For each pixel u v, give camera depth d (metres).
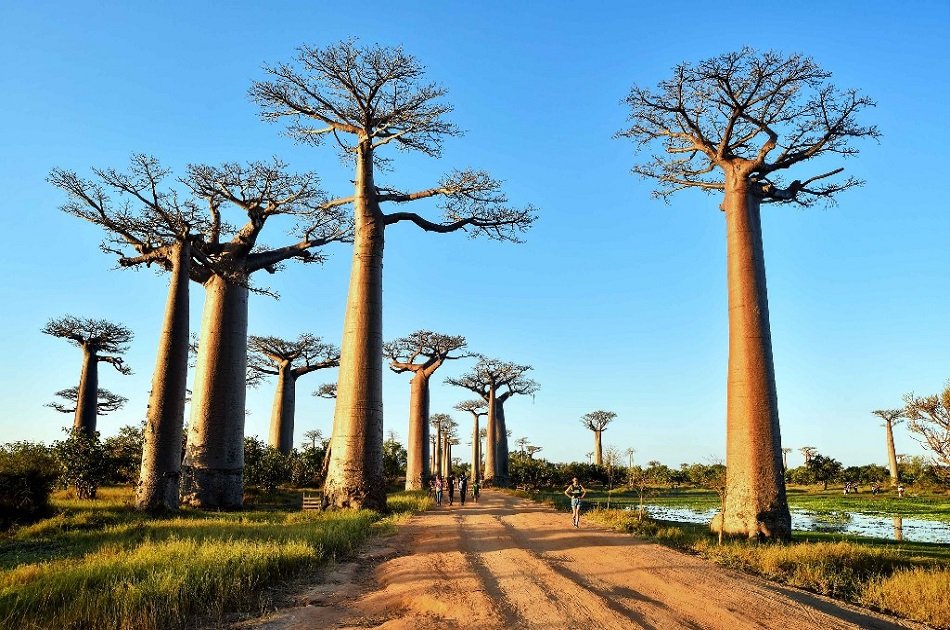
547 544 11.20
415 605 6.43
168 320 17.78
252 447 28.31
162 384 17.41
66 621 5.22
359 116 20.80
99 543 10.99
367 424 19.27
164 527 13.28
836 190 16.80
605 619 5.89
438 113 20.94
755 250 15.09
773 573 8.98
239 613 6.07
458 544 10.96
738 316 14.71
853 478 54.22
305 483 33.69
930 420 10.44
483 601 6.46
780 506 13.59
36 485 14.69
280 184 21.00
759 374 14.26
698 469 51.12
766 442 13.90
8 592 6.01
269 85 20.12
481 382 53.06
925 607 6.92
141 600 5.70
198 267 21.03
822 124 15.26
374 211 20.91
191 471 20.09
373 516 16.50
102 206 18.03
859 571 9.19
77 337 36.78
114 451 21.48
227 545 8.52
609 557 9.70
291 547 8.65
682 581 7.84
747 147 16.41
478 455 60.38
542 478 49.25
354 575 8.21
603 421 63.44
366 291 20.20
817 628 5.87
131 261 19.88
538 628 5.54
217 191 20.64
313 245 23.78
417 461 39.62
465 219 23.47
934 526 20.86
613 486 49.75
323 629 5.55
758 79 14.81
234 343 21.28
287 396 39.88
